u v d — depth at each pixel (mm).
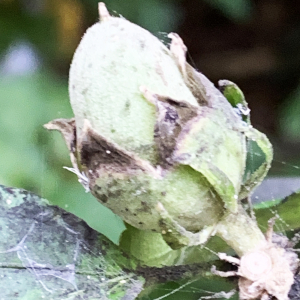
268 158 79
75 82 75
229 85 81
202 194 76
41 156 151
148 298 90
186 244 77
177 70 77
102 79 74
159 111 73
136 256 85
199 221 77
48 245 84
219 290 93
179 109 75
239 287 82
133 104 74
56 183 143
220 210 78
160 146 74
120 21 76
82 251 84
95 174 76
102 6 77
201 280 94
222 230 81
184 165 74
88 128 74
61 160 151
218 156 75
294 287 82
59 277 82
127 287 83
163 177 74
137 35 75
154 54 75
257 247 81
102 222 120
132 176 74
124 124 74
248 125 79
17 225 84
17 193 86
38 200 86
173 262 85
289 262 82
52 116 163
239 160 77
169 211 76
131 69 74
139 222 77
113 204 77
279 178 114
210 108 76
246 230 81
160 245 85
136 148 74
